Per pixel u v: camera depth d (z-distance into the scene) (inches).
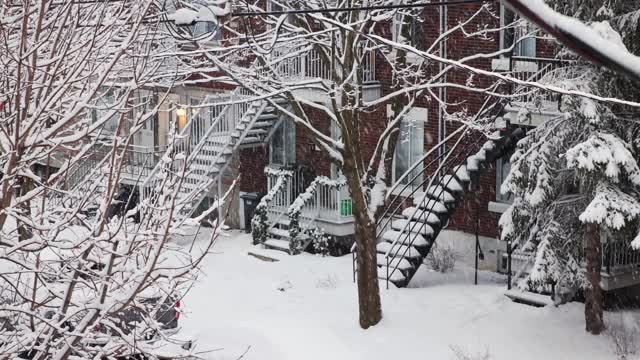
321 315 855.7
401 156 1098.1
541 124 783.7
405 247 965.2
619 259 831.7
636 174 701.9
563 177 765.9
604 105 713.6
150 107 1248.2
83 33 407.8
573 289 834.8
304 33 779.4
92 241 343.6
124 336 356.2
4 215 354.0
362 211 804.6
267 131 1200.2
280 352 768.9
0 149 399.5
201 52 613.3
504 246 996.6
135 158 1250.6
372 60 1086.4
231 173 1266.0
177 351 496.1
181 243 1177.4
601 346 743.1
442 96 1020.5
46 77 354.3
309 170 1174.3
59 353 352.2
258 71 792.3
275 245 1135.6
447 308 840.9
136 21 380.5
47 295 398.9
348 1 738.2
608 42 78.3
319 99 1093.1
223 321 852.6
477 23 981.8
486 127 816.9
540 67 910.4
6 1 390.6
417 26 1004.6
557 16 79.2
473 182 962.7
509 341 762.2
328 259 1098.1
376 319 816.3
